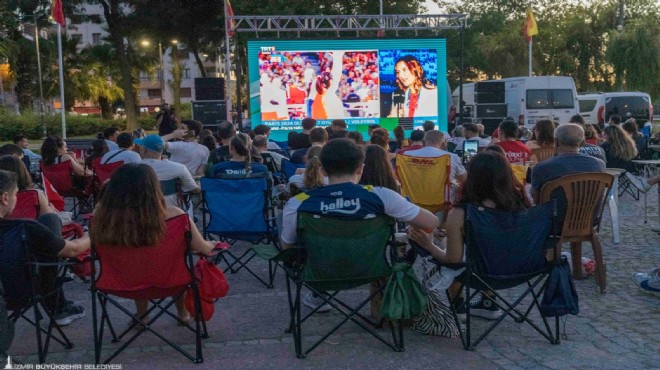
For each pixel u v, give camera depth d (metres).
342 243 3.68
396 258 3.86
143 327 3.97
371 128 11.76
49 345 4.19
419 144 7.54
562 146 5.38
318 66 16.94
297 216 3.69
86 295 5.51
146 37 36.16
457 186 6.46
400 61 17.17
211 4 34.31
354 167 3.81
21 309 3.81
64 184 8.63
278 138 17.02
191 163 8.67
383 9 30.19
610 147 9.80
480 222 3.77
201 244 3.87
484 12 38.75
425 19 18.83
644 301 4.96
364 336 4.24
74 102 45.19
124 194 3.56
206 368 3.70
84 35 67.75
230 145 6.27
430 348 3.99
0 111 36.78
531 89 21.30
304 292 5.42
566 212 5.12
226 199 5.68
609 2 36.56
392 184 4.87
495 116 20.33
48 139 8.73
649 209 9.49
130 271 3.63
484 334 3.95
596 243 5.22
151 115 50.06
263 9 27.80
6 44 33.47
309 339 4.20
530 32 25.47
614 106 25.17
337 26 18.56
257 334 4.33
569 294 3.87
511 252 3.81
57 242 3.70
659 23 31.64
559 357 3.82
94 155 9.06
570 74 37.28
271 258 3.89
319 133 7.77
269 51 16.78
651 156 12.27
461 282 4.10
